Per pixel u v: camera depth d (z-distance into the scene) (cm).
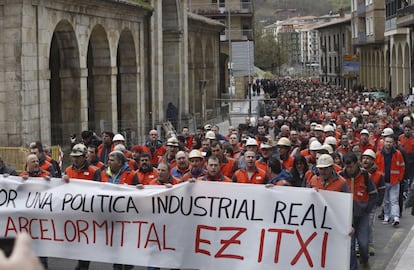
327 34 10250
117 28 2758
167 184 930
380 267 1076
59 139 2444
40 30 2055
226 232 895
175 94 3753
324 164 936
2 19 1959
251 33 7844
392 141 1418
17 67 1961
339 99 5075
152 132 1652
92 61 2753
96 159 1205
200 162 1102
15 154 1922
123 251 930
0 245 178
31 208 956
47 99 2111
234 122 4688
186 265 912
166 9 3694
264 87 7969
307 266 864
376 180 1125
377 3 6600
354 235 1002
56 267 1077
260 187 881
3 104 1977
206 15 7781
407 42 5441
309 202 862
